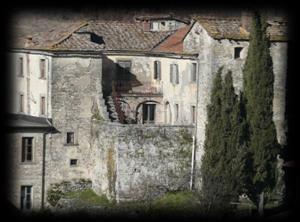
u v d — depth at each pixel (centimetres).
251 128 11375
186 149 12250
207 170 11312
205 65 12375
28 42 13212
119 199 12056
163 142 12194
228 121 11312
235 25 12350
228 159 11244
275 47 11962
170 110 13412
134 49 13825
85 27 13550
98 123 12588
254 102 11375
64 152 12675
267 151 11288
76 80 12825
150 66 13850
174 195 12012
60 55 12794
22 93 13162
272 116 11425
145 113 13688
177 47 13288
